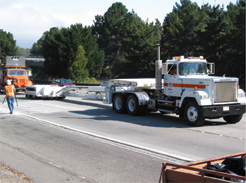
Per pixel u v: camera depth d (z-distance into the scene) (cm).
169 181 389
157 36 6400
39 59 8506
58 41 6084
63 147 824
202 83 1152
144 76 5775
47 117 1388
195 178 364
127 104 1487
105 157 726
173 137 955
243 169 425
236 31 3759
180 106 1206
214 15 4922
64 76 6162
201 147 820
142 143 868
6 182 526
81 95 2069
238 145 842
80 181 567
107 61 8238
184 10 7569
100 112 1595
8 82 1506
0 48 8544
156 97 1395
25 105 1903
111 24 8450
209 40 4284
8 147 825
